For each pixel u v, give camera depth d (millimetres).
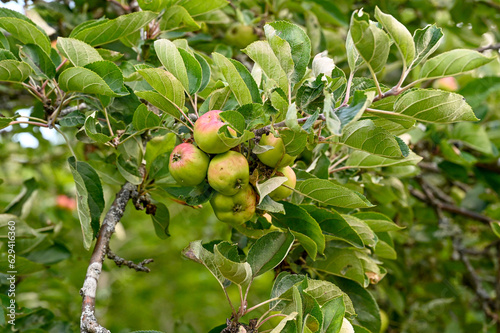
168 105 963
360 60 969
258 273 961
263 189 910
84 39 1080
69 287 1784
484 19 2104
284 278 964
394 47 1640
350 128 909
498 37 2055
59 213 1831
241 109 892
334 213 1005
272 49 933
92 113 1016
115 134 1108
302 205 1012
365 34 851
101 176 1160
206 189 939
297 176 1040
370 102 860
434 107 879
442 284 1972
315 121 884
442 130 1632
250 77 956
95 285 965
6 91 1567
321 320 877
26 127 1719
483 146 1576
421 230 1846
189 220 2594
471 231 2088
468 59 868
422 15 2037
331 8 1640
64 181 2098
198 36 1502
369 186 1347
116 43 1286
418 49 918
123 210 1087
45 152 2006
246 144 944
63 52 1021
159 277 2895
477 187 1805
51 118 1041
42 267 1272
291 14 1717
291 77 951
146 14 1078
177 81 935
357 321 1109
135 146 1117
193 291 2799
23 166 2014
